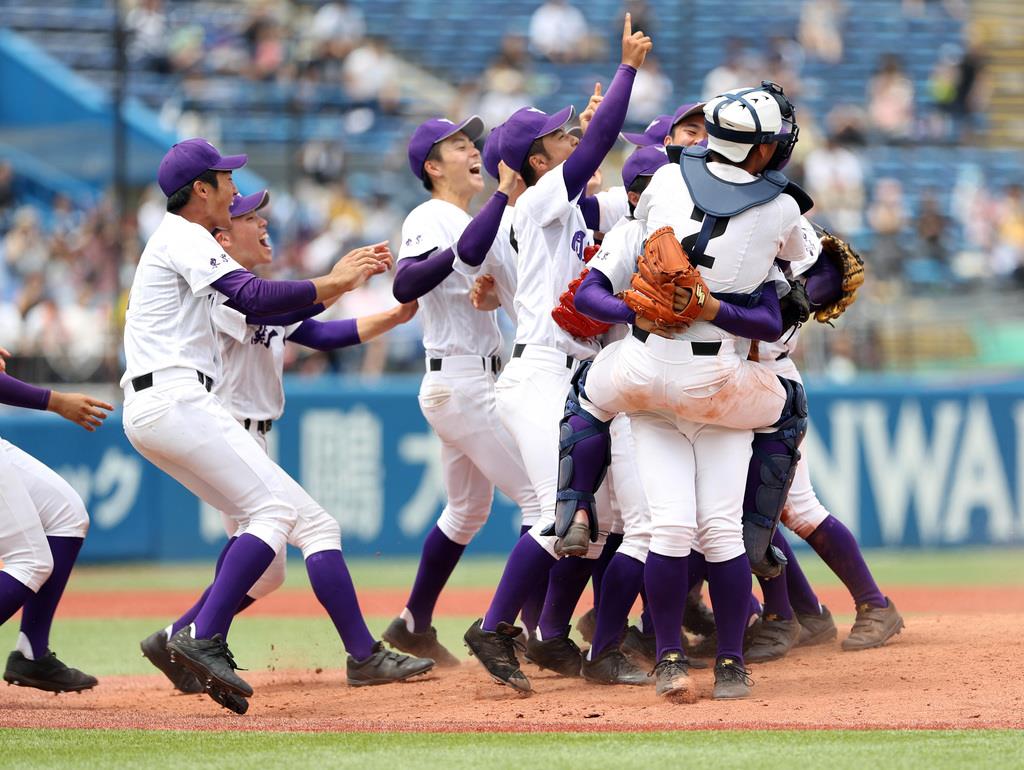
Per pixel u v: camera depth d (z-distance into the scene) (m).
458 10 79.19
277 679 23.84
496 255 21.61
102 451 45.56
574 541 18.83
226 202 20.27
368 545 46.34
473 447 22.12
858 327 53.53
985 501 47.62
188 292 19.84
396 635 23.95
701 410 17.83
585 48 75.00
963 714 17.66
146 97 68.38
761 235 17.73
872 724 17.00
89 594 39.03
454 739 16.72
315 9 73.69
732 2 79.62
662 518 18.41
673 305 17.27
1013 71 79.19
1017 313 57.72
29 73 69.06
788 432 18.97
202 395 19.75
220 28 71.75
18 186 65.06
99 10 73.06
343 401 46.28
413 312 23.95
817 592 36.81
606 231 22.33
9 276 55.22
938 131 73.25
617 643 20.52
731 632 18.88
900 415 47.47
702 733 16.70
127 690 23.06
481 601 36.34
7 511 20.02
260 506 19.78
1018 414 47.81
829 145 67.25
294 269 55.75
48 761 15.79
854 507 47.12
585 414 19.17
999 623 25.97
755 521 18.88
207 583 41.53
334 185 62.22
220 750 16.27
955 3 82.12
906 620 27.22
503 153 21.72
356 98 67.88
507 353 48.69
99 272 53.69
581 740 16.45
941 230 64.62
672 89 75.44
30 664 21.36
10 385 20.48
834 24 79.00
